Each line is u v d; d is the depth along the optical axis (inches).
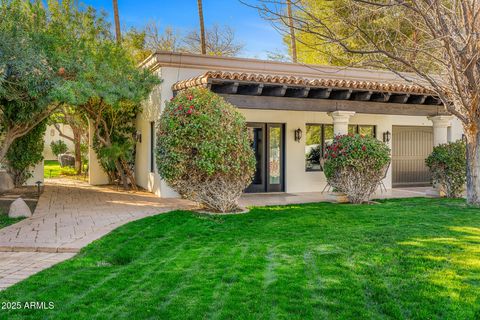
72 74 405.7
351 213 377.1
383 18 345.7
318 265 214.7
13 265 225.8
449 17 343.9
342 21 297.3
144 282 191.3
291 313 156.7
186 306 163.0
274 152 563.8
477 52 335.3
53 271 210.5
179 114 372.5
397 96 501.0
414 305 163.9
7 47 330.6
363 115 600.7
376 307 163.0
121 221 346.6
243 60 537.6
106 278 198.7
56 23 430.0
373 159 441.4
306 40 603.5
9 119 438.9
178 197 505.7
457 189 501.0
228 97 425.4
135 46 838.5
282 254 236.2
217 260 225.6
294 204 442.6
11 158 576.1
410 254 233.1
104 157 595.5
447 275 197.3
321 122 579.2
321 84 443.8
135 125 642.2
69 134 1243.2
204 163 364.8
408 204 437.4
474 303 164.9
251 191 551.2
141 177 617.3
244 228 313.1
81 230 309.0
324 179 582.2
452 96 411.8
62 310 159.5
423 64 417.4
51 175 807.7
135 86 477.4
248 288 181.9
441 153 500.7
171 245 263.0
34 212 392.8
